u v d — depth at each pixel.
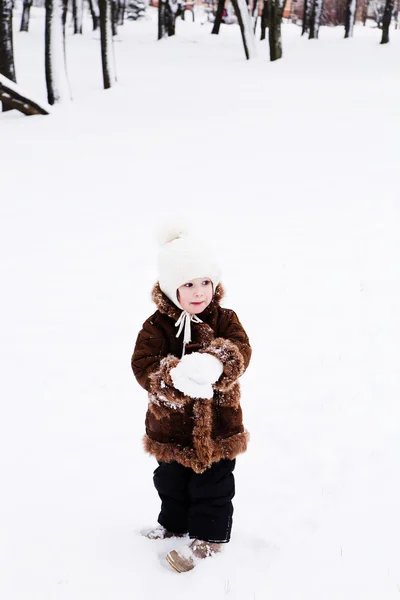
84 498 3.37
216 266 2.70
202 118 14.13
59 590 2.71
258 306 5.86
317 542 3.00
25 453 3.79
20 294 6.34
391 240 7.10
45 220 8.65
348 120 12.80
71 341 5.34
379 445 3.78
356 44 26.45
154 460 3.70
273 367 4.82
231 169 10.44
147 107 15.73
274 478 3.51
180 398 2.56
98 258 7.22
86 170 10.99
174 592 2.68
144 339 2.72
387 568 2.82
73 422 4.13
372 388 4.45
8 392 4.54
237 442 2.75
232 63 23.89
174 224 2.71
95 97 17.66
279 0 22.48
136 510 3.26
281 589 2.70
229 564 2.81
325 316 5.61
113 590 2.70
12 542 3.03
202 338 2.70
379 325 5.39
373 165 9.93
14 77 18.06
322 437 3.89
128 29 42.06
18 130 14.12
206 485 2.76
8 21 17.61
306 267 6.62
